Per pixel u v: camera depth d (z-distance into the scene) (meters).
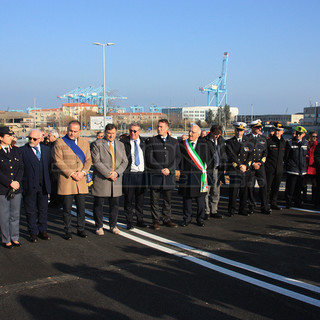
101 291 3.93
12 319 3.37
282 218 7.34
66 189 5.87
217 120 80.75
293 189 8.25
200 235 6.13
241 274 4.41
